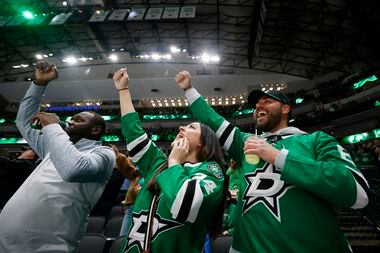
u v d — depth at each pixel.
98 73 21.23
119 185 3.25
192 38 15.63
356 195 1.14
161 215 1.24
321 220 1.20
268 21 12.88
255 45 15.55
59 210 1.43
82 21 14.16
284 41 14.38
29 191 1.46
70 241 1.47
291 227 1.17
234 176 2.48
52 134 1.48
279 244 1.15
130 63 20.95
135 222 1.31
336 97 15.88
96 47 16.67
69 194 1.49
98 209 3.23
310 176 1.17
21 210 1.39
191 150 1.55
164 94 20.06
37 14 14.92
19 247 1.31
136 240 1.23
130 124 1.73
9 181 2.44
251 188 1.36
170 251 1.17
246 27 14.43
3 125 18.05
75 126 1.81
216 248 2.12
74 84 20.56
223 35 15.28
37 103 1.96
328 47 14.11
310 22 12.51
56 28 14.84
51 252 1.35
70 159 1.39
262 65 17.81
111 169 1.70
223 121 1.78
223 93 19.56
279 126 1.69
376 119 13.26
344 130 14.31
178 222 1.22
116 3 14.42
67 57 17.25
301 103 17.12
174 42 16.00
